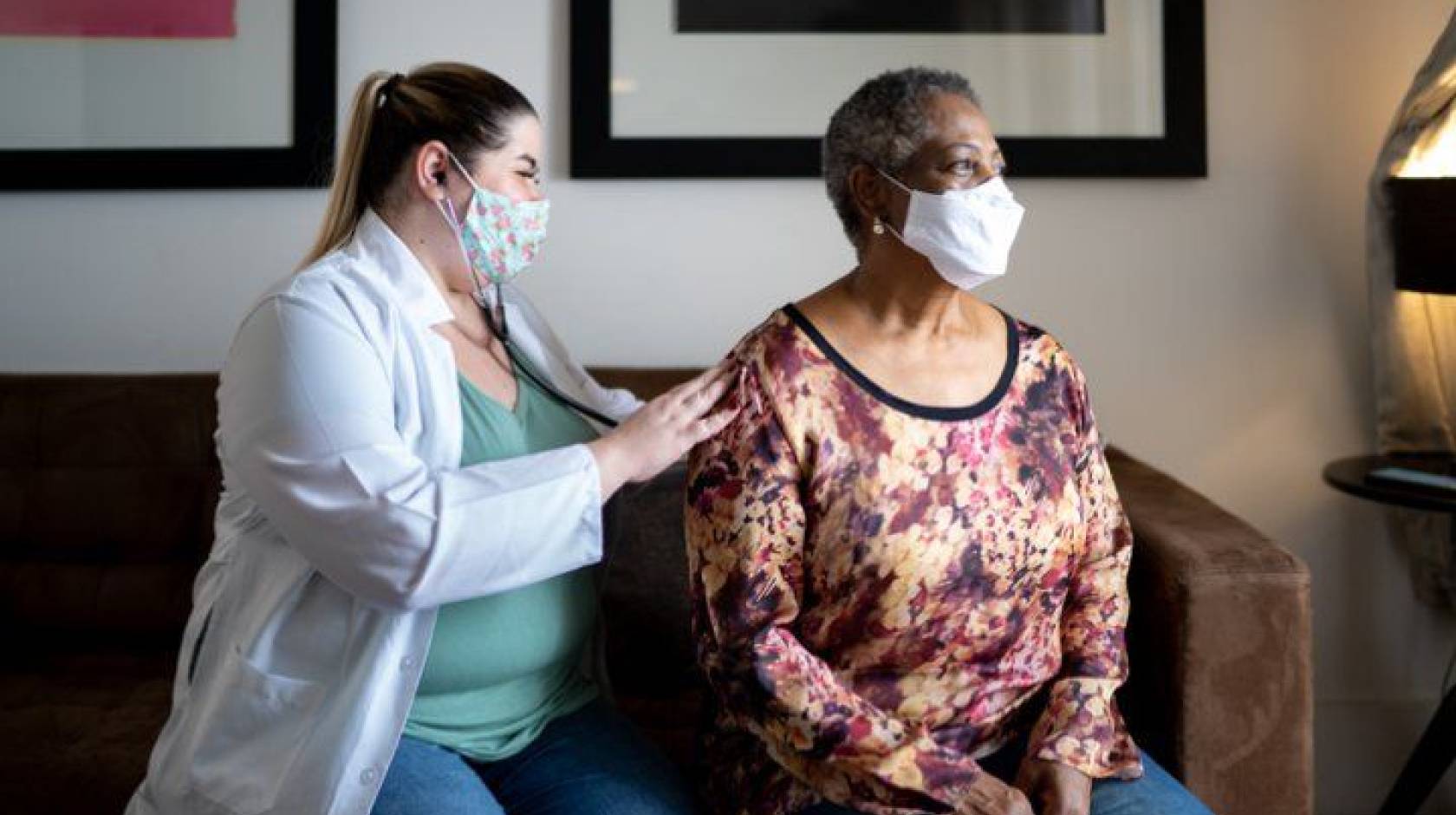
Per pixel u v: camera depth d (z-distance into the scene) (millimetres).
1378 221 2297
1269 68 2434
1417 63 2430
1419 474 2004
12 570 2123
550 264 2445
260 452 1314
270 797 1314
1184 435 2494
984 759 1445
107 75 2398
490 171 1457
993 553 1393
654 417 1387
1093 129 2412
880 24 2406
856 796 1324
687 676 1969
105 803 1693
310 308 1341
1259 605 1592
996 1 2402
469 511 1298
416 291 1433
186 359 2465
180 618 2102
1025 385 1475
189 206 2436
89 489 2139
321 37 2377
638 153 2396
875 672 1413
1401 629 2527
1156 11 2398
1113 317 2469
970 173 1391
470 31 2412
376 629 1341
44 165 2396
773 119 2414
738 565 1359
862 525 1370
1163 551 1666
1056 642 1500
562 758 1475
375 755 1318
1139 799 1400
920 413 1397
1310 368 2482
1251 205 2453
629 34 2396
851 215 1480
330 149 2396
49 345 2463
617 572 1973
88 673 2021
